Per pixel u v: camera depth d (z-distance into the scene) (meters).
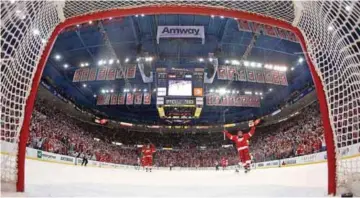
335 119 4.68
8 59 4.31
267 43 24.58
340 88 4.73
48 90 27.28
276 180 8.35
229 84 32.34
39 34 4.60
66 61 27.27
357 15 4.11
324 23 4.54
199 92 24.98
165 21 22.53
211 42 25.19
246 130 41.62
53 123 25.66
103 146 34.44
